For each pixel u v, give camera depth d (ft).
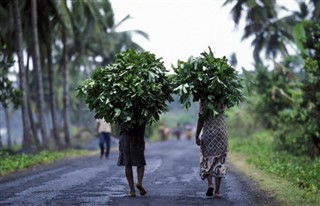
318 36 95.71
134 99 52.75
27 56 202.90
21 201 51.90
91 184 65.87
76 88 55.52
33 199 53.16
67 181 69.87
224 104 53.78
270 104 165.68
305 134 104.47
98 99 53.52
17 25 146.92
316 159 88.63
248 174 81.05
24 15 174.50
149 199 52.90
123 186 63.72
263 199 53.31
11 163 99.25
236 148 152.56
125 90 52.70
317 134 99.35
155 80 54.34
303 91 102.58
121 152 55.52
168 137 379.76
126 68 54.13
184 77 53.16
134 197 54.34
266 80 172.65
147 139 303.48
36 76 162.91
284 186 63.00
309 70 93.09
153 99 53.42
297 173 74.74
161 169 88.02
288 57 147.33
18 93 122.62
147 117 53.42
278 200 52.49
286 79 164.45
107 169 88.94
